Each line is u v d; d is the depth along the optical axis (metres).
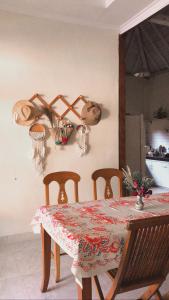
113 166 3.70
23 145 3.14
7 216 3.12
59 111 3.31
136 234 1.47
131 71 6.15
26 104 3.12
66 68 3.34
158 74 6.81
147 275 1.71
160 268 1.74
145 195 2.24
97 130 3.56
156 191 5.88
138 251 1.56
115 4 2.95
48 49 3.23
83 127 3.46
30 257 2.78
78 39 3.39
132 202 2.40
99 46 3.52
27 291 2.19
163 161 6.12
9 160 3.10
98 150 3.58
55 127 3.28
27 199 3.20
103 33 3.54
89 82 3.48
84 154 3.49
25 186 3.18
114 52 3.63
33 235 3.25
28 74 3.14
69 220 1.89
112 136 3.67
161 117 6.67
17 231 3.17
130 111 7.06
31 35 3.14
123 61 3.70
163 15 3.67
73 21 3.33
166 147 6.57
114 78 3.65
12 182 3.12
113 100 3.66
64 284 2.30
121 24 3.51
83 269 1.52
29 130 3.16
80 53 3.41
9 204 3.12
